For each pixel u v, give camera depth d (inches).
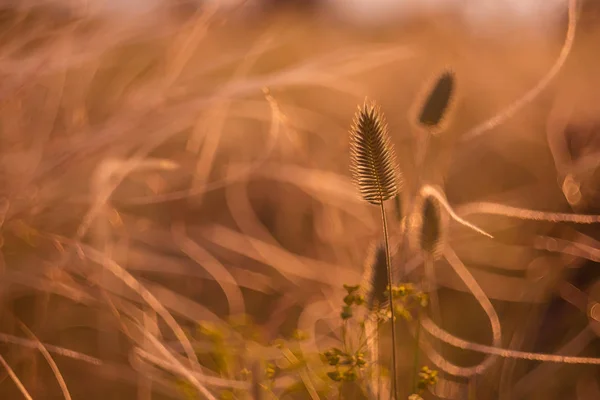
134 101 45.2
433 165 50.0
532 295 41.8
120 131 42.6
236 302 44.0
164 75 47.4
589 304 41.5
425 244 34.0
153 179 48.0
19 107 43.9
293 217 51.7
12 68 42.5
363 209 47.5
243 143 54.3
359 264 44.4
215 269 45.4
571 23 38.9
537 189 51.7
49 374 38.7
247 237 45.9
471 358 40.1
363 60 54.8
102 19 46.1
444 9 73.4
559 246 45.6
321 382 35.2
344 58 48.5
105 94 51.1
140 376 37.8
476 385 37.7
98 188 40.7
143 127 43.7
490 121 41.2
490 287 44.4
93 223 42.6
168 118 43.9
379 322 32.5
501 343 40.1
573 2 38.9
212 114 47.0
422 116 35.9
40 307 40.3
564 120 56.1
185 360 38.2
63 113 46.1
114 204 46.2
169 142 51.1
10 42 45.2
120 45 45.9
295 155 51.9
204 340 40.0
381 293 32.3
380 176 30.2
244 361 36.5
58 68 43.3
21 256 40.5
